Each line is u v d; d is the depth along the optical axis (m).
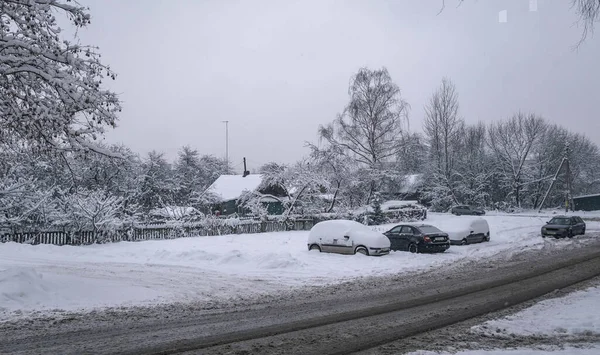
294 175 42.88
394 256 22.23
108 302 12.10
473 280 15.89
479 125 79.31
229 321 10.17
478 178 74.12
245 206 40.75
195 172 70.00
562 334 9.00
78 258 21.50
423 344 8.39
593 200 74.50
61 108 12.54
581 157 89.38
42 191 30.25
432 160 70.69
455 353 7.75
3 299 11.45
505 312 10.99
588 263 19.58
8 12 12.08
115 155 14.10
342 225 23.61
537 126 74.81
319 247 23.92
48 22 12.41
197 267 18.94
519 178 75.81
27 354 7.65
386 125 52.59
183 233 32.12
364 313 10.98
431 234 23.83
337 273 17.78
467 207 63.22
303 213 42.00
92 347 8.10
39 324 9.77
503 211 72.38
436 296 13.10
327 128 52.72
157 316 10.65
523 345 8.28
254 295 13.45
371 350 8.04
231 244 27.67
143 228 30.22
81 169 38.62
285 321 10.17
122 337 8.78
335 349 8.09
